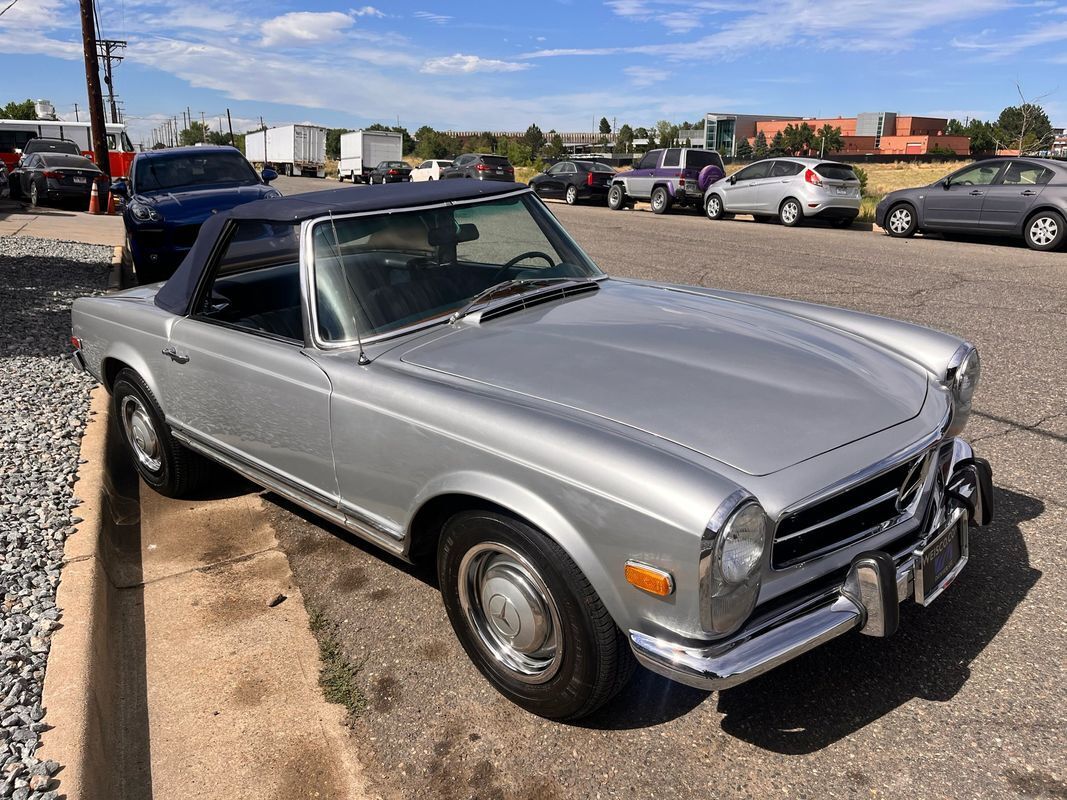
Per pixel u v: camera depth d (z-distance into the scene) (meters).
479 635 2.75
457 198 3.48
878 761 2.41
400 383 2.73
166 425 4.06
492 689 2.82
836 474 2.29
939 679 2.74
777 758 2.45
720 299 3.74
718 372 2.72
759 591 2.21
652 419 2.41
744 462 2.26
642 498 2.12
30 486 4.14
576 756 2.50
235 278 3.46
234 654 3.07
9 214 18.16
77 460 4.49
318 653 3.05
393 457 2.74
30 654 2.83
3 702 2.58
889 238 15.36
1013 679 2.72
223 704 2.81
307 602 3.38
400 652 3.03
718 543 2.03
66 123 30.11
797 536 2.27
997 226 13.99
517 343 2.94
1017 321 7.64
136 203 9.85
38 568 3.38
